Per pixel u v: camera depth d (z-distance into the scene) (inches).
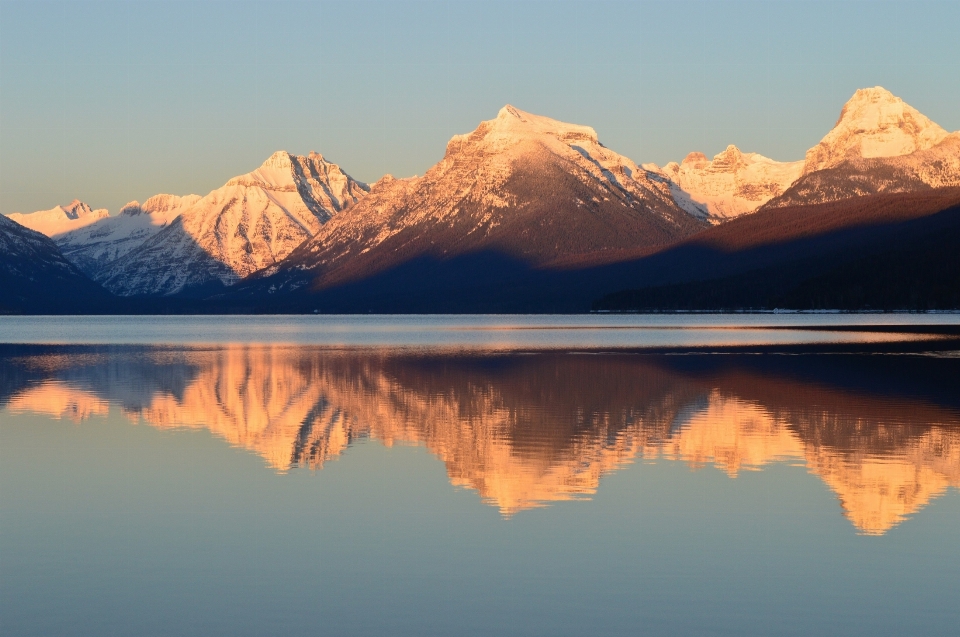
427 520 1262.3
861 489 1409.9
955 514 1272.1
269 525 1242.0
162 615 948.0
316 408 2359.7
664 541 1162.6
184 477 1523.1
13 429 2031.3
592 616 940.6
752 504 1328.7
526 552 1126.4
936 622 924.0
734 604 967.6
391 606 967.0
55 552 1134.4
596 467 1577.3
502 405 2381.9
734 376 3056.1
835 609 954.7
